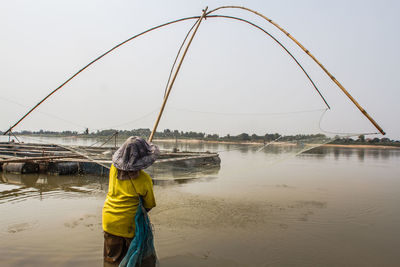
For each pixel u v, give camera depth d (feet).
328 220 17.02
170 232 14.34
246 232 14.60
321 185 29.32
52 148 45.83
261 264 10.90
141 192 9.12
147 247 9.64
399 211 19.27
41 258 10.84
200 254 11.66
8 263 10.37
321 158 71.10
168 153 41.55
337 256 11.89
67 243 12.37
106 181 28.78
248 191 25.58
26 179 29.50
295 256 11.76
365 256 11.94
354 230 15.26
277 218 17.28
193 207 19.56
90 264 10.34
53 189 24.62
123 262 8.82
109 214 9.09
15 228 14.28
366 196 24.18
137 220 9.12
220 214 17.87
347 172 40.83
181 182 30.32
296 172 39.83
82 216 16.51
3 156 35.27
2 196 21.50
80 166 33.32
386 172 41.63
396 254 12.19
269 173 38.14
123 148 9.05
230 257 11.46
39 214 16.81
